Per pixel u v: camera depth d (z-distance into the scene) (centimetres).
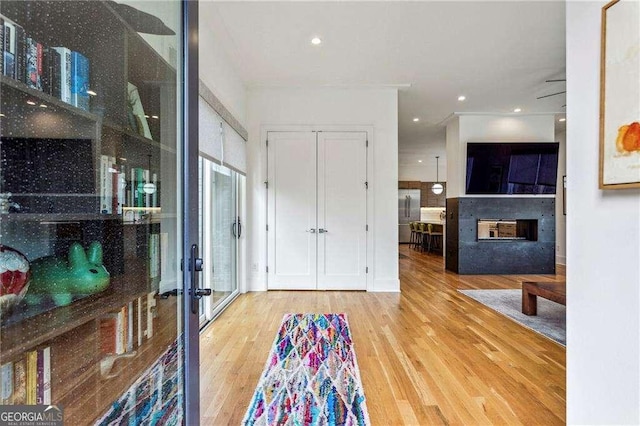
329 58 384
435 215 1197
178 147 122
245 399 198
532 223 609
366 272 479
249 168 478
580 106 143
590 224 138
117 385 111
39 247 84
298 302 416
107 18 108
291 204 480
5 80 74
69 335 94
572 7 147
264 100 478
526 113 586
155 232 127
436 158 1080
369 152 480
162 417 120
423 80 448
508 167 584
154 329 125
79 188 98
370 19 306
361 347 274
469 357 255
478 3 284
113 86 113
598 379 133
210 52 314
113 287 110
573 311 146
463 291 475
